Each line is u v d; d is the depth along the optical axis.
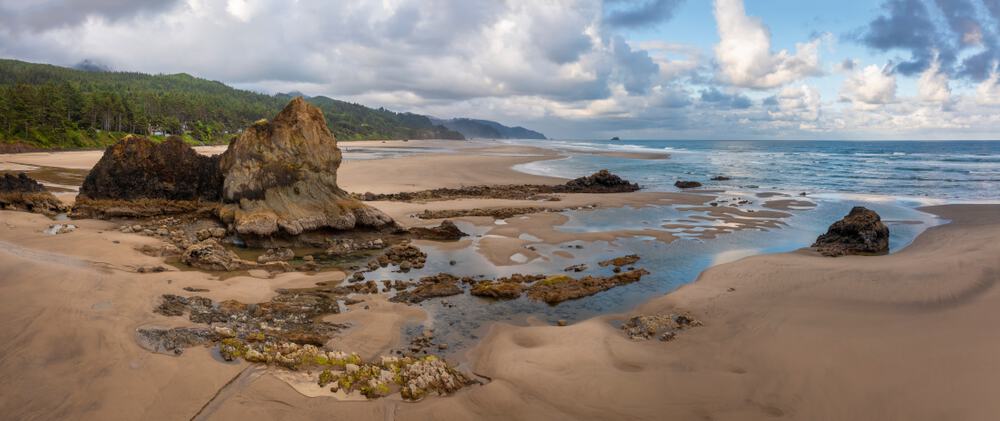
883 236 27.28
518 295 19.47
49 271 17.02
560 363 13.57
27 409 10.41
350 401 11.52
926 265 21.83
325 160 29.03
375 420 10.96
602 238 28.95
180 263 21.78
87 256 20.67
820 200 44.31
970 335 14.15
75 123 110.19
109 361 12.12
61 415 10.30
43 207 30.02
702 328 15.98
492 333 16.09
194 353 12.95
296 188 28.25
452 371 13.04
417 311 17.66
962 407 10.94
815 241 28.97
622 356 13.98
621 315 17.62
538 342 15.19
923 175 65.19
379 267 23.27
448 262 24.14
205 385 11.61
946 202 42.91
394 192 47.12
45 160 70.50
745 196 47.00
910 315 16.31
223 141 153.75
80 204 29.31
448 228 29.00
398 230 29.61
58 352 12.35
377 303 18.19
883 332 14.71
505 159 86.25
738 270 21.95
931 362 12.69
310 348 13.66
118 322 14.02
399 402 11.63
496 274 22.36
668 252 26.28
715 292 19.19
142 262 20.94
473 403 11.80
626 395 12.08
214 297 17.56
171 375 11.82
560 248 26.88
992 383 11.59
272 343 13.99
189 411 10.73
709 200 44.03
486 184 54.53
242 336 14.33
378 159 83.81
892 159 96.69
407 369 12.73
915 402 11.26
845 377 12.34
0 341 12.52
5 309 14.07
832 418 11.05
